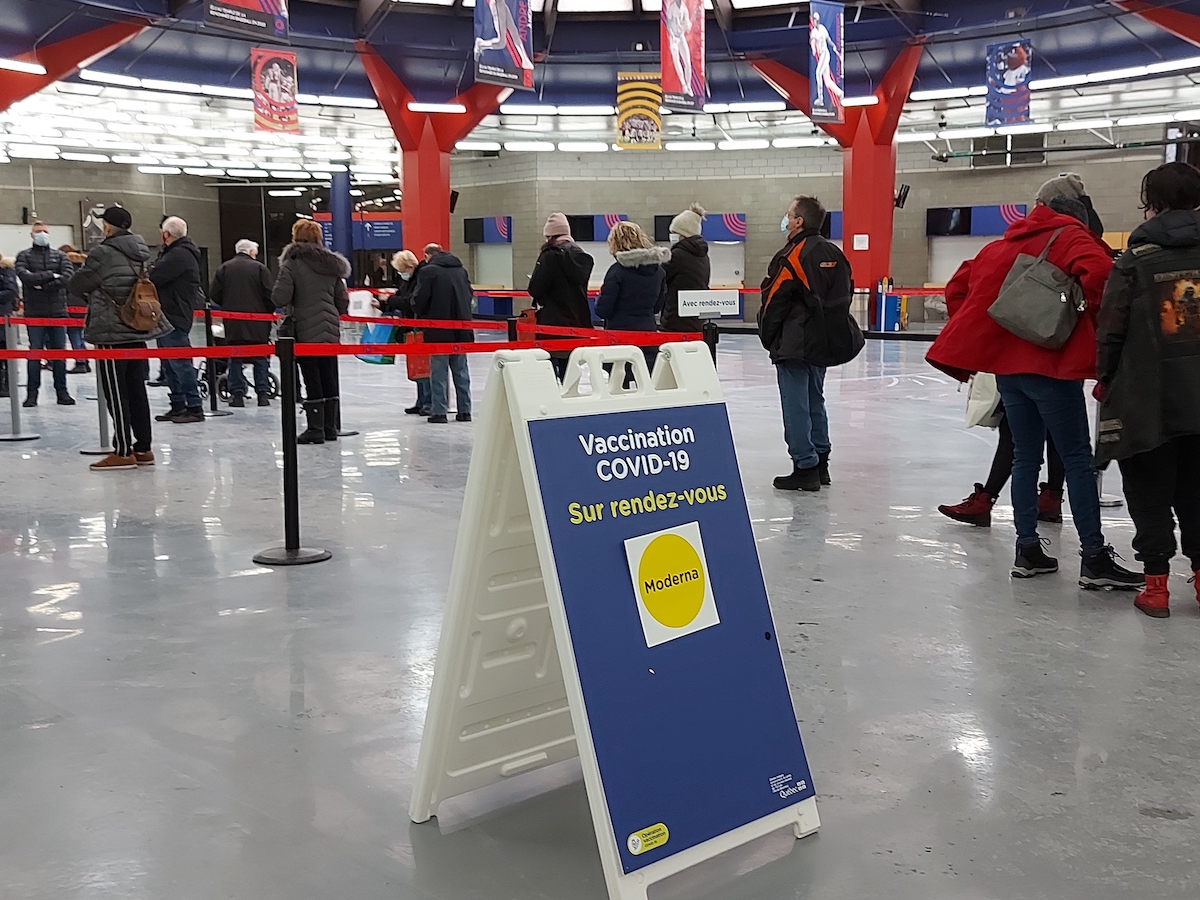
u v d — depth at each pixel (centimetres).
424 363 856
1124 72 1738
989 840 216
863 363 1452
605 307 662
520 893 198
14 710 283
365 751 259
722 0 1767
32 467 652
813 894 197
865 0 1648
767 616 221
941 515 520
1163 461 354
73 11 1415
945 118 2206
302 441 745
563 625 190
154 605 377
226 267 921
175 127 2283
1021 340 384
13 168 2853
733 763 207
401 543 466
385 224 2941
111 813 227
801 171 2631
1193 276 336
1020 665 316
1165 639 339
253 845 214
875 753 257
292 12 1705
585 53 1888
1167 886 199
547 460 196
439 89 1925
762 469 642
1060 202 388
